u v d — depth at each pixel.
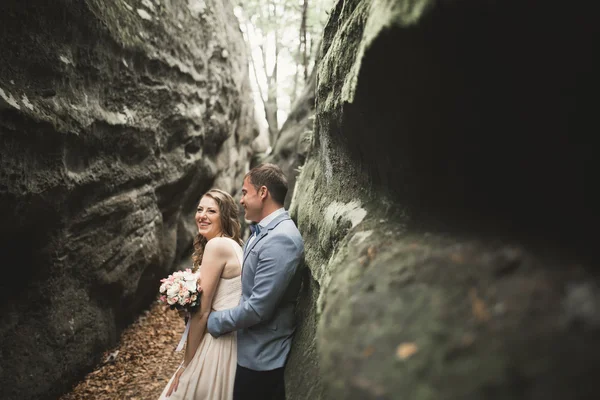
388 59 1.02
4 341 2.65
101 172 3.49
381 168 1.42
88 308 3.51
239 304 1.95
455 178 1.04
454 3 0.78
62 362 3.08
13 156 2.35
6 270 2.71
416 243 1.06
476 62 0.84
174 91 4.85
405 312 0.82
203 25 6.01
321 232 2.08
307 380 1.62
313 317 1.86
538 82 0.79
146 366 3.67
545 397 0.55
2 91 2.23
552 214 0.83
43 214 2.74
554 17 0.70
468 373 0.63
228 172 7.82
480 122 0.92
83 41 3.09
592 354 0.56
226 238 2.22
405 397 0.66
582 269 0.71
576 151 0.78
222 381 2.02
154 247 4.70
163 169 4.80
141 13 4.15
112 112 3.63
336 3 2.16
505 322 0.66
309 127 6.51
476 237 0.95
